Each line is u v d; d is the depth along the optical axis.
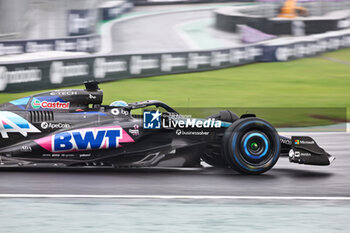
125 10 128.25
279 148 21.38
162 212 15.16
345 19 105.00
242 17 101.31
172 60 70.38
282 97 60.16
